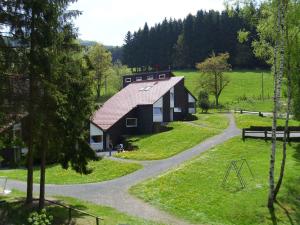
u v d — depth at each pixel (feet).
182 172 122.11
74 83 87.66
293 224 84.12
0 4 75.66
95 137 194.70
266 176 109.29
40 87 79.20
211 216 89.45
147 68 520.83
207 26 483.92
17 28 76.64
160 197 103.45
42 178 89.04
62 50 83.61
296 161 119.34
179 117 230.07
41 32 77.92
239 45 465.47
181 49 496.23
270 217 87.04
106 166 143.13
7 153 153.28
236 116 227.61
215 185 107.76
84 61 89.92
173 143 168.86
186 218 88.58
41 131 82.94
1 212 85.35
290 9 95.91
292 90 122.72
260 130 156.56
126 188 114.73
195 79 420.36
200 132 180.55
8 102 77.20
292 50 102.73
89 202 100.94
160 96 215.72
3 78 76.69
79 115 89.30
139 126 212.84
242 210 90.63
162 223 84.64
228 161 128.57
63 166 94.89
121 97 236.43
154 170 132.16
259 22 99.55
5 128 79.51
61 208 90.63
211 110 288.71
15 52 76.84
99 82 338.75
